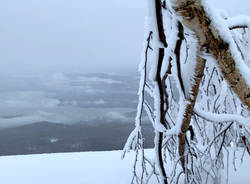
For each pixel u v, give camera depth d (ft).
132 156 18.95
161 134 6.35
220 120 6.33
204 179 11.23
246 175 13.60
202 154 8.96
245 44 9.86
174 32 4.46
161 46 4.13
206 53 3.31
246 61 9.20
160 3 3.78
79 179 14.87
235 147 10.96
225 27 3.07
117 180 14.52
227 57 3.23
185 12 2.93
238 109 9.28
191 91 5.20
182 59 6.90
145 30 6.13
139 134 8.09
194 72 4.90
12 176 15.58
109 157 19.02
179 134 6.29
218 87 10.80
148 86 7.72
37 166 17.43
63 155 20.18
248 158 16.06
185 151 7.59
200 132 10.69
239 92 3.53
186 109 5.63
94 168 16.58
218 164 11.32
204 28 3.02
